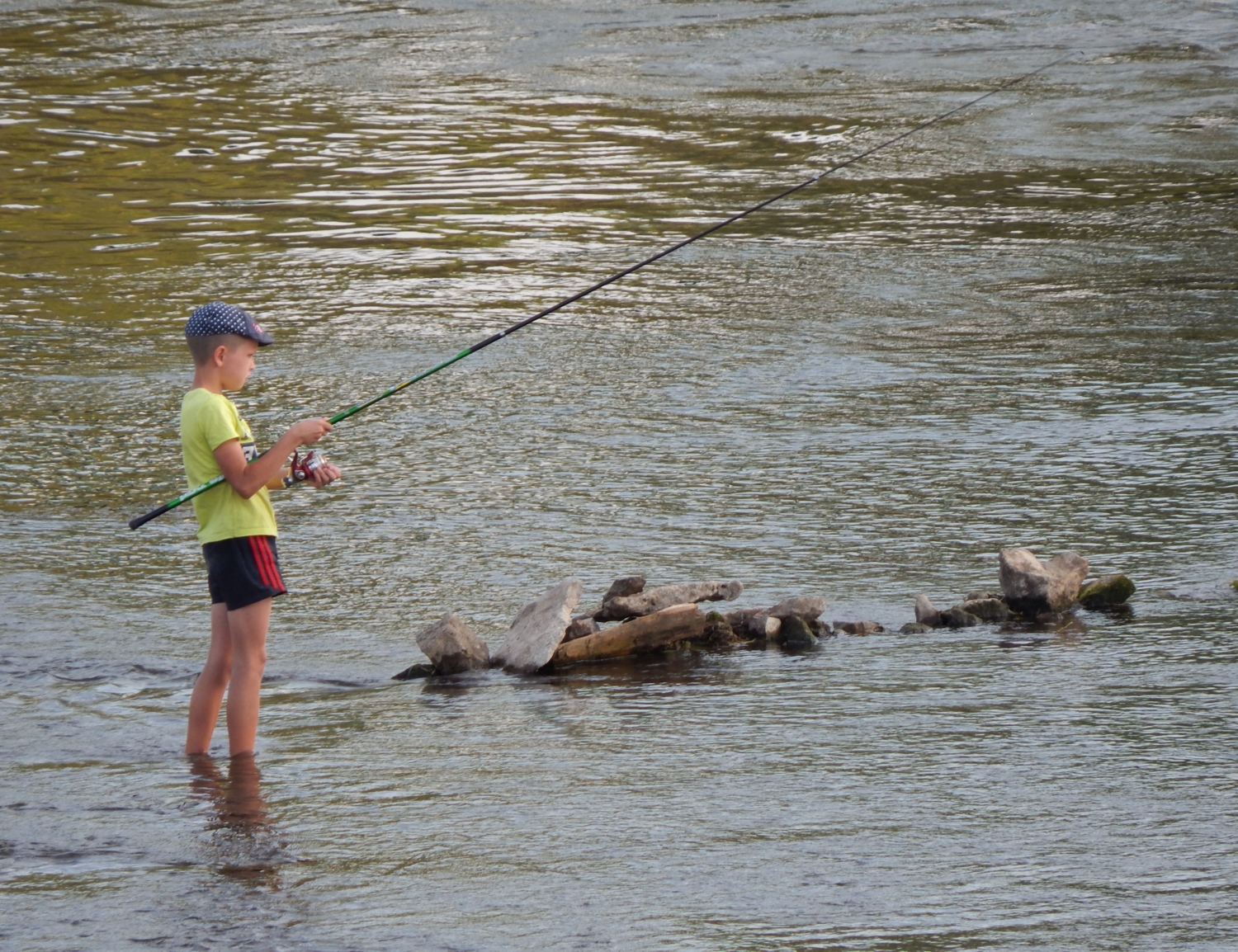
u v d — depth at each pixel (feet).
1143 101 278.46
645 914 47.14
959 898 47.80
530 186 221.66
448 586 86.07
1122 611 79.61
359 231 196.44
